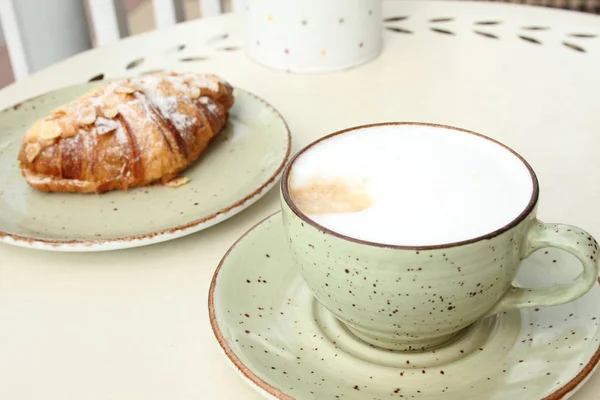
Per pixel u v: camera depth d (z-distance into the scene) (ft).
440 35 3.03
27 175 2.22
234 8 3.83
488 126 2.44
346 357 1.66
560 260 1.82
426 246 1.52
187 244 2.02
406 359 1.65
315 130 2.47
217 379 1.70
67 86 2.71
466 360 1.64
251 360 1.61
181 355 1.75
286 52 2.79
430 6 3.26
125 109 2.23
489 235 1.53
